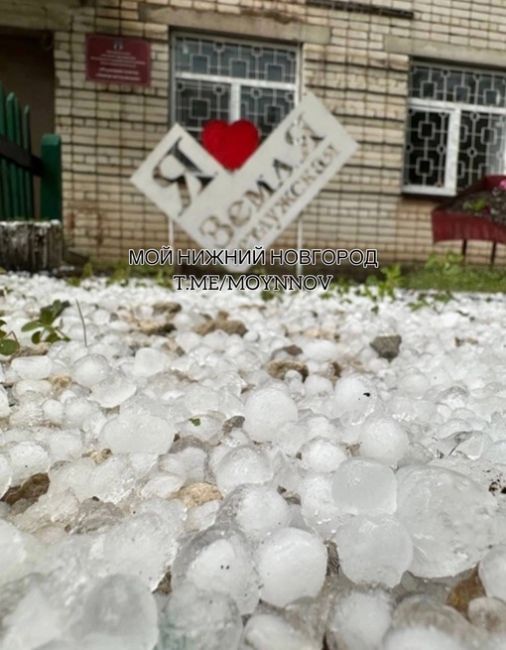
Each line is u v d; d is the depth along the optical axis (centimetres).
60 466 70
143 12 457
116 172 469
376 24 501
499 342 169
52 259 329
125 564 47
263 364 134
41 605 39
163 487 65
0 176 330
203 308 239
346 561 48
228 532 49
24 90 479
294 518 58
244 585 45
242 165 374
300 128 371
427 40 514
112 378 96
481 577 47
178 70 479
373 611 43
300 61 496
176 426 85
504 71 543
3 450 71
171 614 41
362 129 508
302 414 90
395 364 144
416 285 371
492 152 552
